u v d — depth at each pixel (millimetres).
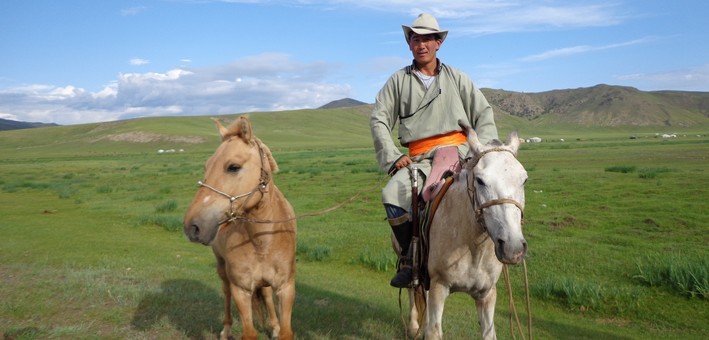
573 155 39250
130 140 121688
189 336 5699
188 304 6781
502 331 6457
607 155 37844
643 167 24562
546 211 13766
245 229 4484
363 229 13023
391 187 4555
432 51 4715
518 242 3195
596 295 7520
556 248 9961
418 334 5008
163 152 97625
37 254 10508
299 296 7531
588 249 9742
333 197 19594
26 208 19297
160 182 30922
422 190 4414
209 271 9148
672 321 6801
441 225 4129
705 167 23969
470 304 7914
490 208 3367
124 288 7316
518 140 3758
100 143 121062
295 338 5688
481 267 3973
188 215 3967
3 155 99625
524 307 7781
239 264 4539
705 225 11008
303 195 20531
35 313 6246
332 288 8312
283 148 98125
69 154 100562
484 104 4730
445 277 4102
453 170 4355
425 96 4625
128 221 15820
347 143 120875
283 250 4637
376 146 4746
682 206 13039
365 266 10289
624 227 11484
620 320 7098
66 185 28984
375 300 7586
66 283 7574
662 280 7898
